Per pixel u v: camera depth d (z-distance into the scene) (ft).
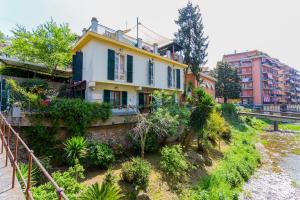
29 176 11.38
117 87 57.77
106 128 43.52
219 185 39.24
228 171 46.21
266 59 207.62
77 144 33.45
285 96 260.83
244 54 219.82
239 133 88.17
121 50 57.36
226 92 133.28
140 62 63.52
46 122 35.17
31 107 34.60
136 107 57.26
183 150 50.83
